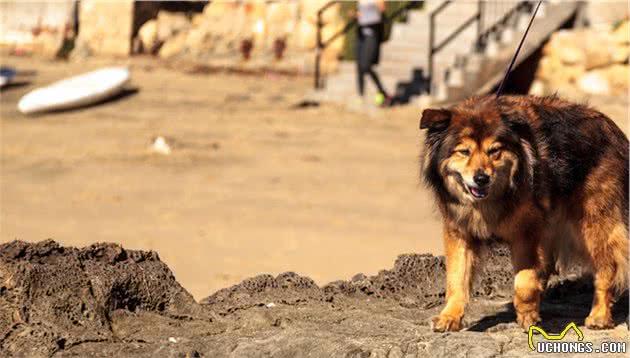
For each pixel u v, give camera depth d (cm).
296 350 672
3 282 699
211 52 3934
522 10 2730
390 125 2645
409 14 2875
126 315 730
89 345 679
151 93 3172
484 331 712
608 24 2644
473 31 2803
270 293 799
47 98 2942
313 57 3634
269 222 1903
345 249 1722
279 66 3700
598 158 729
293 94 3153
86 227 1861
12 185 2175
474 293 846
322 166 2311
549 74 2658
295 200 2055
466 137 688
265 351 675
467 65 2681
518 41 2659
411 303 810
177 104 3009
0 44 4297
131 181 2214
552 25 2667
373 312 786
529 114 716
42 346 667
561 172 713
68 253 743
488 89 2677
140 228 1859
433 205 759
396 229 1852
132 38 4088
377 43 2797
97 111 2945
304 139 2542
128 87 3247
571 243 755
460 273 725
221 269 1589
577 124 728
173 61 3922
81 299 711
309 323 738
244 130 2652
